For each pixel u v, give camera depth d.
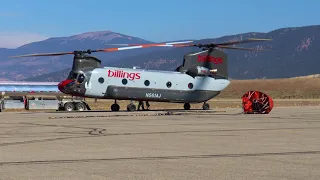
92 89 42.59
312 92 166.00
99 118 32.28
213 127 24.05
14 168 11.94
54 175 11.02
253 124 26.08
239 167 11.97
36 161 13.02
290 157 13.57
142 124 26.31
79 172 11.38
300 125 25.28
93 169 11.77
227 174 11.06
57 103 52.78
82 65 42.66
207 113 38.75
